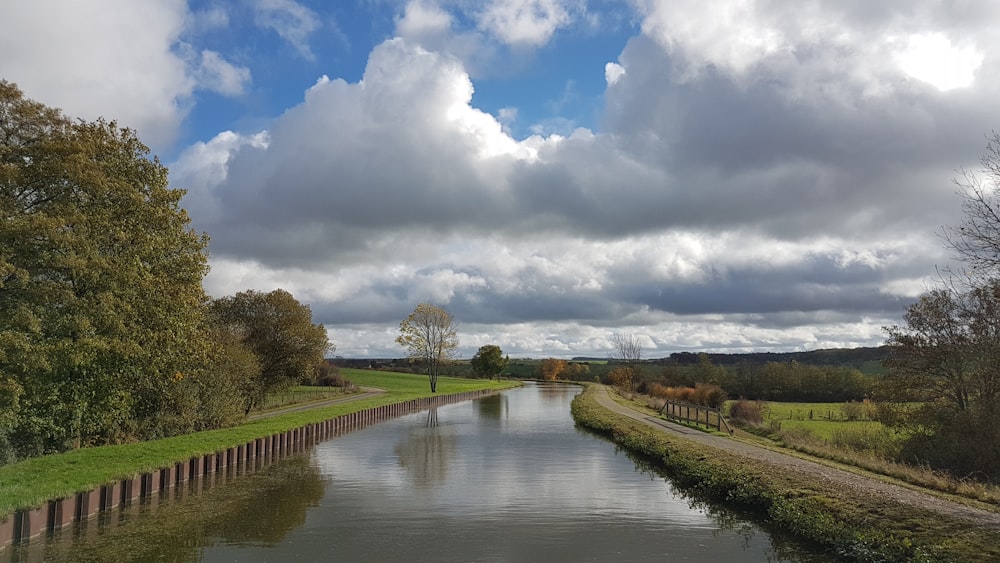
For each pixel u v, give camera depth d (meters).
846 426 32.81
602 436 32.09
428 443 29.05
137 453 18.00
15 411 16.69
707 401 44.69
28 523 11.68
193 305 22.94
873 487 14.80
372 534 12.68
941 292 22.53
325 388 68.19
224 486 17.80
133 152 22.00
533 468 21.47
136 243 20.25
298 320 40.41
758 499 14.70
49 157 17.53
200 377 26.88
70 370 19.02
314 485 18.05
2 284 16.52
